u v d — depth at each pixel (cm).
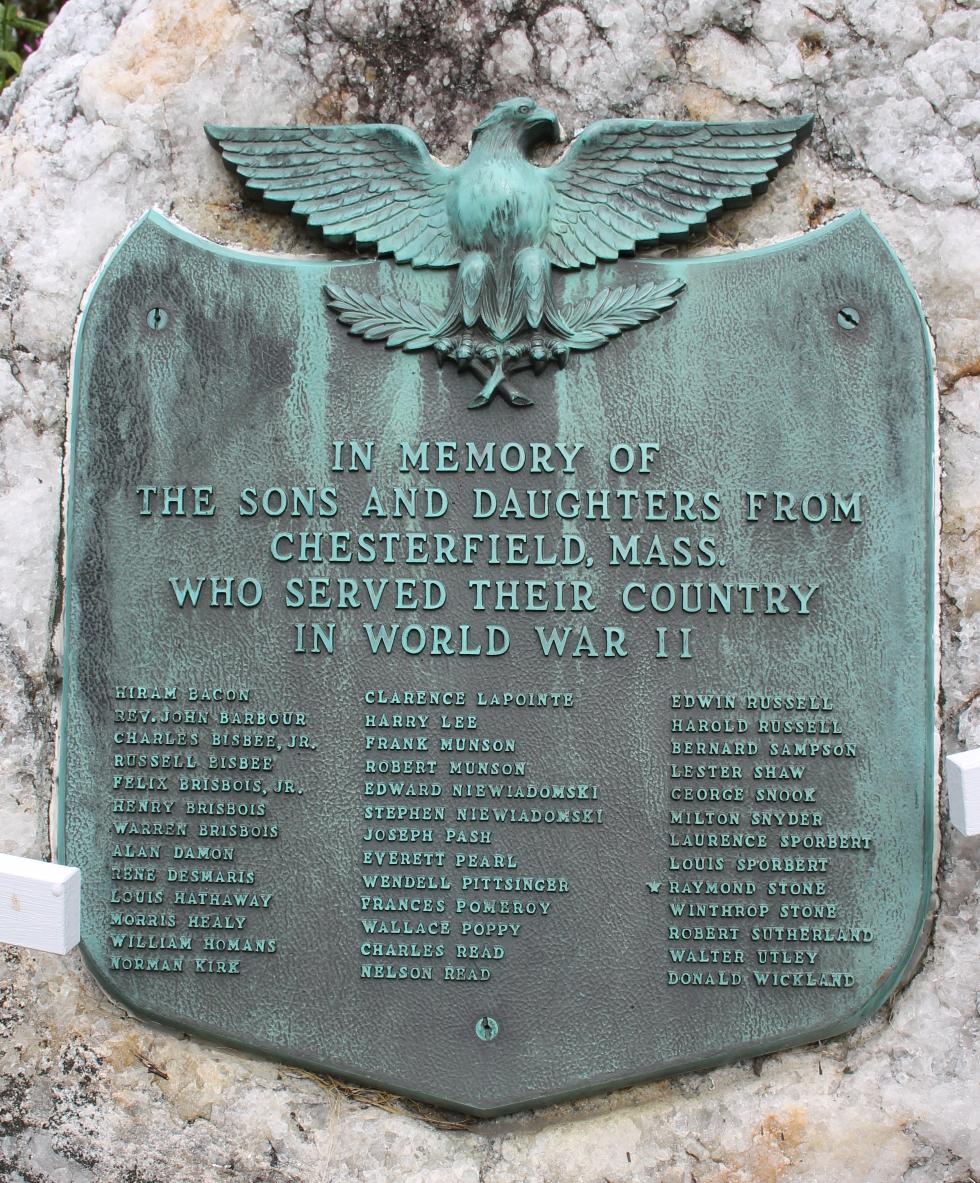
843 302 267
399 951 258
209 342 268
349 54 283
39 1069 265
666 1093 263
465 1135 262
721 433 264
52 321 278
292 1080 264
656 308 265
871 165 281
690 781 259
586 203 269
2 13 438
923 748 259
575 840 259
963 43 282
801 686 260
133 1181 262
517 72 283
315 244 279
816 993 256
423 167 271
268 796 260
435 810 260
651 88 282
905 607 262
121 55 284
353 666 262
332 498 264
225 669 262
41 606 272
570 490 263
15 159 283
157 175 281
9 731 271
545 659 261
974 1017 262
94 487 265
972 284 278
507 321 265
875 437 264
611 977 257
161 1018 259
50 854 268
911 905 257
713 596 261
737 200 274
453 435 265
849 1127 259
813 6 283
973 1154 258
